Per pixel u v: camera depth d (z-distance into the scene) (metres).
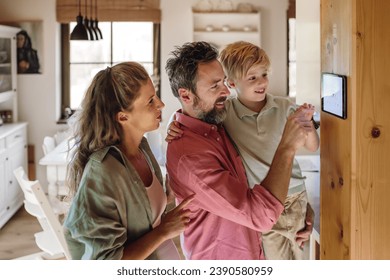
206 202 1.67
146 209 1.54
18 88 6.35
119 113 1.54
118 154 1.53
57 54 6.41
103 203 1.46
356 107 1.40
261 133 1.85
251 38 6.40
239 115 1.87
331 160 1.58
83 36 5.02
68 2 6.28
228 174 1.64
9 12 6.27
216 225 1.75
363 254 1.46
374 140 1.41
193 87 1.66
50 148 5.30
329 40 1.57
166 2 6.40
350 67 1.40
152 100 1.57
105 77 1.54
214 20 6.43
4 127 5.83
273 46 6.49
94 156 1.50
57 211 4.45
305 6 2.28
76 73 6.60
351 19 1.38
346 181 1.46
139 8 6.38
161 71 6.54
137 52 6.59
